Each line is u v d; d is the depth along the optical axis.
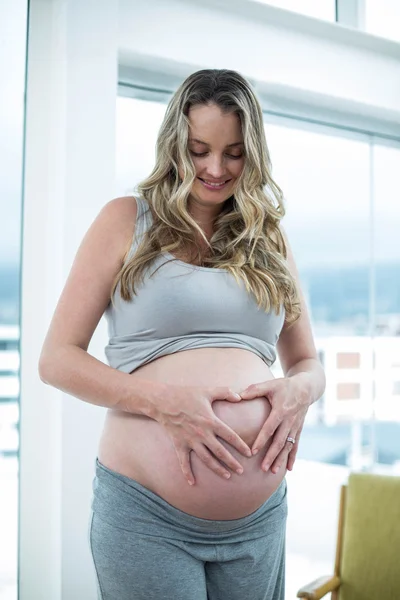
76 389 1.25
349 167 3.00
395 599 1.79
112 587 1.27
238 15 2.47
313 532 3.03
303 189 2.87
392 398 3.13
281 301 1.41
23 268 2.01
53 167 2.06
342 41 2.74
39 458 2.01
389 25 3.03
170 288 1.31
